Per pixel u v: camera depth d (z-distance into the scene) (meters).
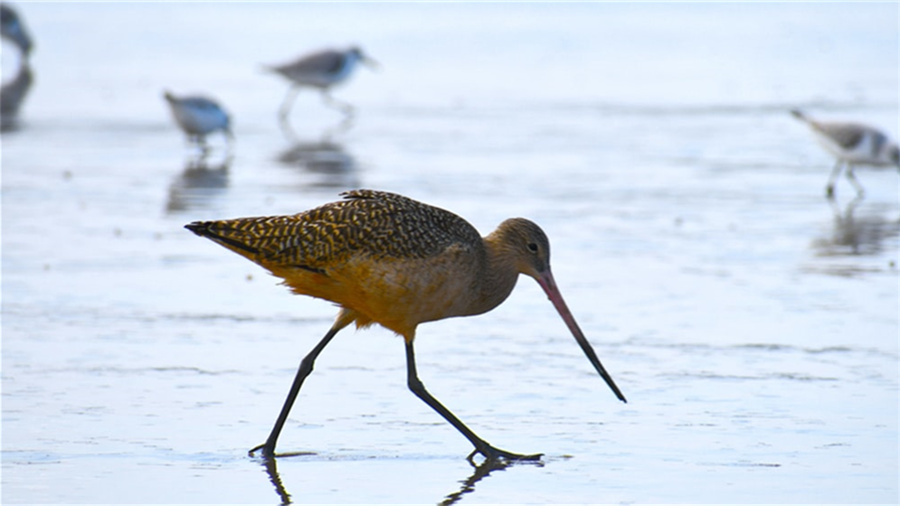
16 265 15.84
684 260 16.36
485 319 13.57
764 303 14.14
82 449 9.66
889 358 11.99
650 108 32.41
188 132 26.62
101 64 41.62
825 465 9.30
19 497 8.70
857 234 18.09
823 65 41.88
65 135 27.92
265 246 9.58
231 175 22.91
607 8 64.12
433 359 12.16
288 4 63.50
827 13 61.75
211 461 9.49
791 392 11.02
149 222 18.62
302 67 32.53
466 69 41.38
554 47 47.28
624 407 10.70
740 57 44.31
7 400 10.73
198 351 12.30
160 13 58.62
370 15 59.56
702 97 34.34
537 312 13.84
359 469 9.38
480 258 9.95
